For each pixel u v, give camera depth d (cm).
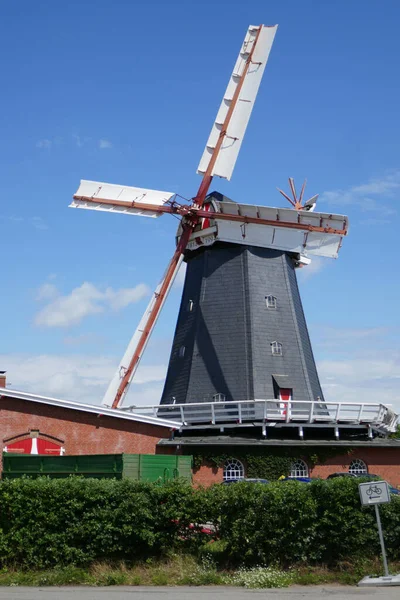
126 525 1761
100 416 3095
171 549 1777
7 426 2983
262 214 3738
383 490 1628
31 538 1766
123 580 1645
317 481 1747
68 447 3028
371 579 1558
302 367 3691
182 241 3794
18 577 1677
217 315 3750
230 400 3519
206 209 3872
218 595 1473
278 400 3256
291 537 1706
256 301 3728
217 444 3253
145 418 3144
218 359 3641
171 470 2434
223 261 3866
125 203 3691
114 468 2341
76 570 1706
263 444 3294
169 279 3706
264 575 1597
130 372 3494
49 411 3039
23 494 1800
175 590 1546
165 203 3775
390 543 1694
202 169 3822
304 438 3488
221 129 3822
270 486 1753
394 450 3531
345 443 3403
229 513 1752
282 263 3903
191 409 3556
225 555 1773
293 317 3797
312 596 1440
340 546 1698
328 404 3366
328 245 3747
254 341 3625
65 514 1777
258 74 3869
